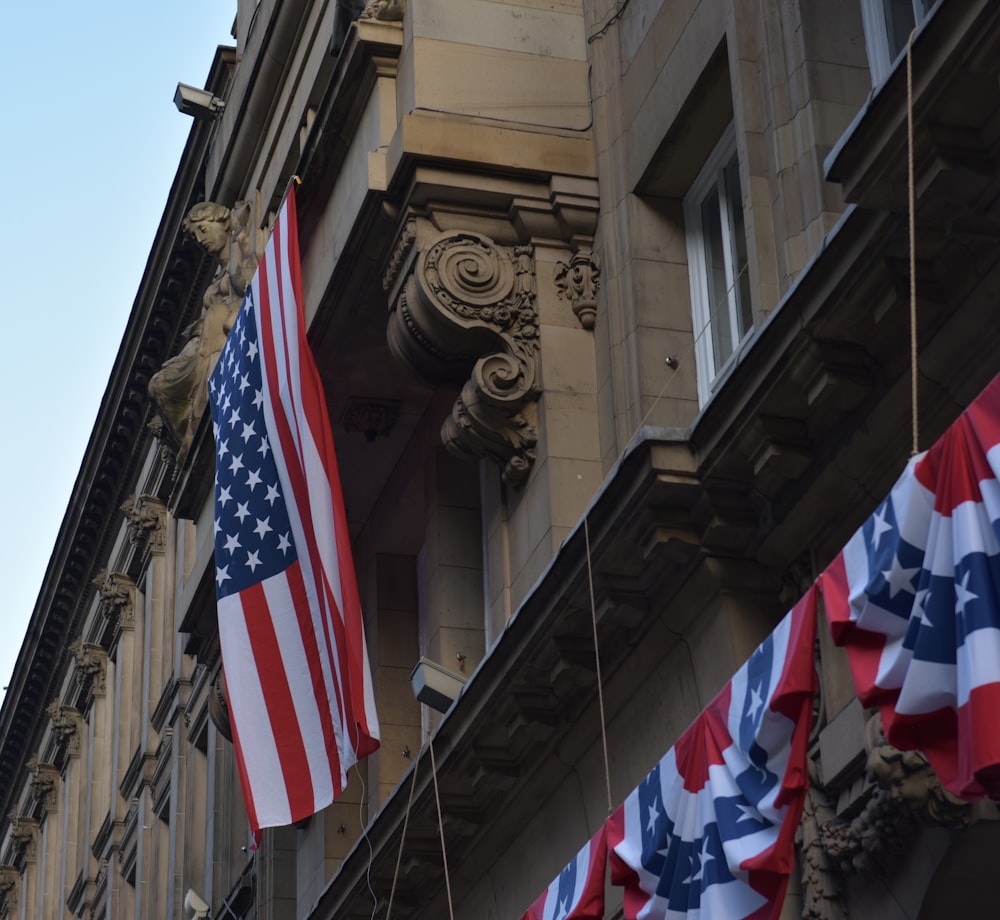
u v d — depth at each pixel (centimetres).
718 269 2038
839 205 1650
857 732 1440
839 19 1739
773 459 1552
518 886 2052
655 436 1625
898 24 1697
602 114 2164
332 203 2344
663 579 1722
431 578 2444
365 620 2733
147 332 4631
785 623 1226
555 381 2086
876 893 1436
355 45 2225
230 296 3139
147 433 4966
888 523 1111
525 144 2141
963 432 1059
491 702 1912
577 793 1928
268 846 3097
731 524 1639
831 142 1683
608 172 2130
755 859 1235
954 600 1051
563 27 2239
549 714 1911
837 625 1135
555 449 2055
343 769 1983
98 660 5781
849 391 1479
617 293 2072
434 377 2191
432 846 2175
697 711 1708
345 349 2444
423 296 2094
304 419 2088
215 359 3134
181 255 4294
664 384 1997
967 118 1281
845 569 1152
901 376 1445
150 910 4453
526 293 2122
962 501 1045
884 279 1393
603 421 2069
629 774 1820
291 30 2814
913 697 1055
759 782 1247
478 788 2039
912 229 1141
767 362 1511
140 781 4866
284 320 2158
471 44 2191
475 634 2388
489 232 2145
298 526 2091
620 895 1761
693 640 1719
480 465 2425
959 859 1351
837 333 1452
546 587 1789
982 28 1212
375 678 2655
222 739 3772
